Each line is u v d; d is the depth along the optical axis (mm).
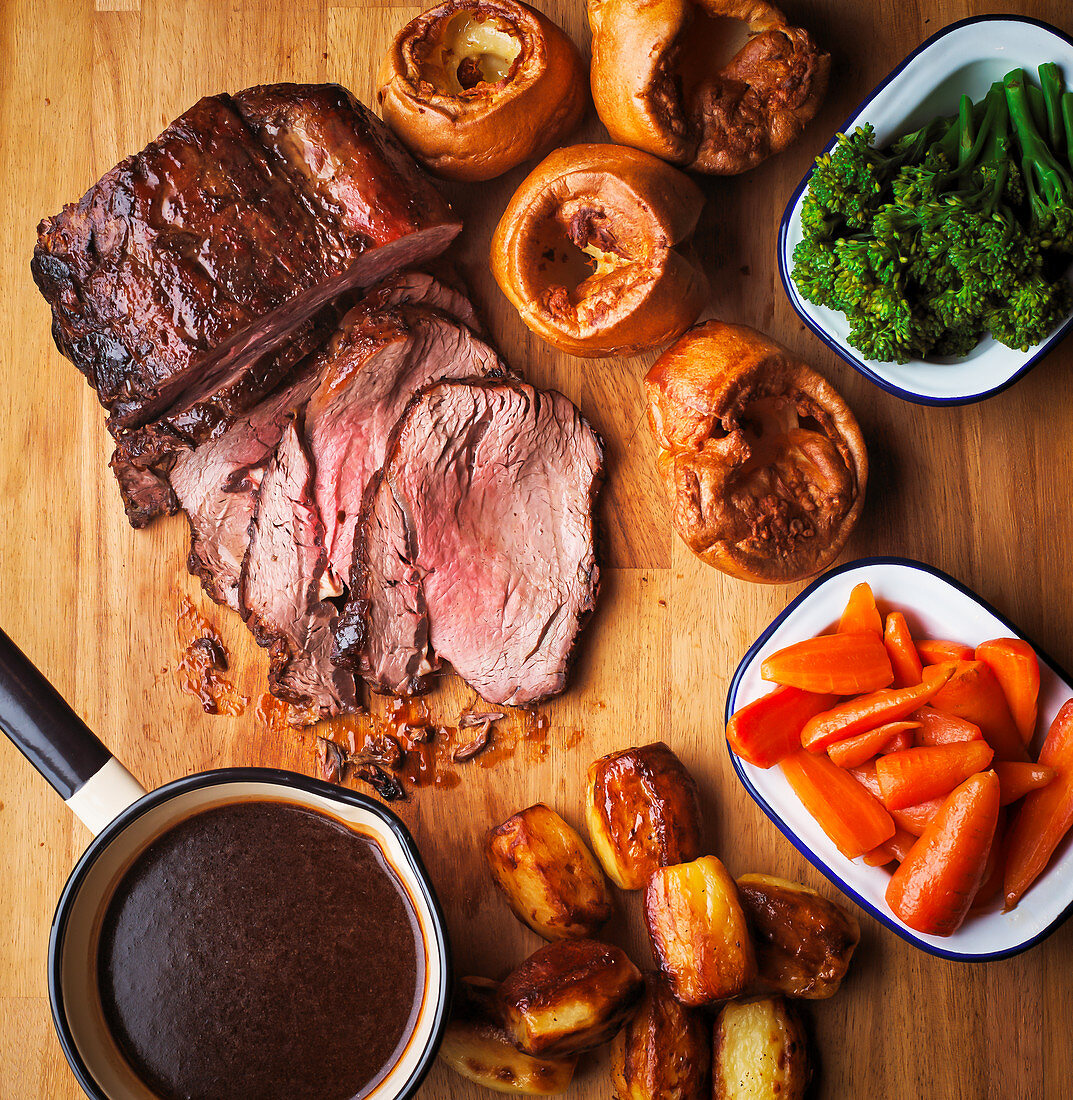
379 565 621
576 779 629
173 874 572
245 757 634
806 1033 598
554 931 600
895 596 600
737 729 581
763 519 588
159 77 644
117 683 637
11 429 643
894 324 572
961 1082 615
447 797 630
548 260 628
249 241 570
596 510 633
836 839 583
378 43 642
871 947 620
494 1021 586
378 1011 570
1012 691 580
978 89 597
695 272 602
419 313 616
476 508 627
